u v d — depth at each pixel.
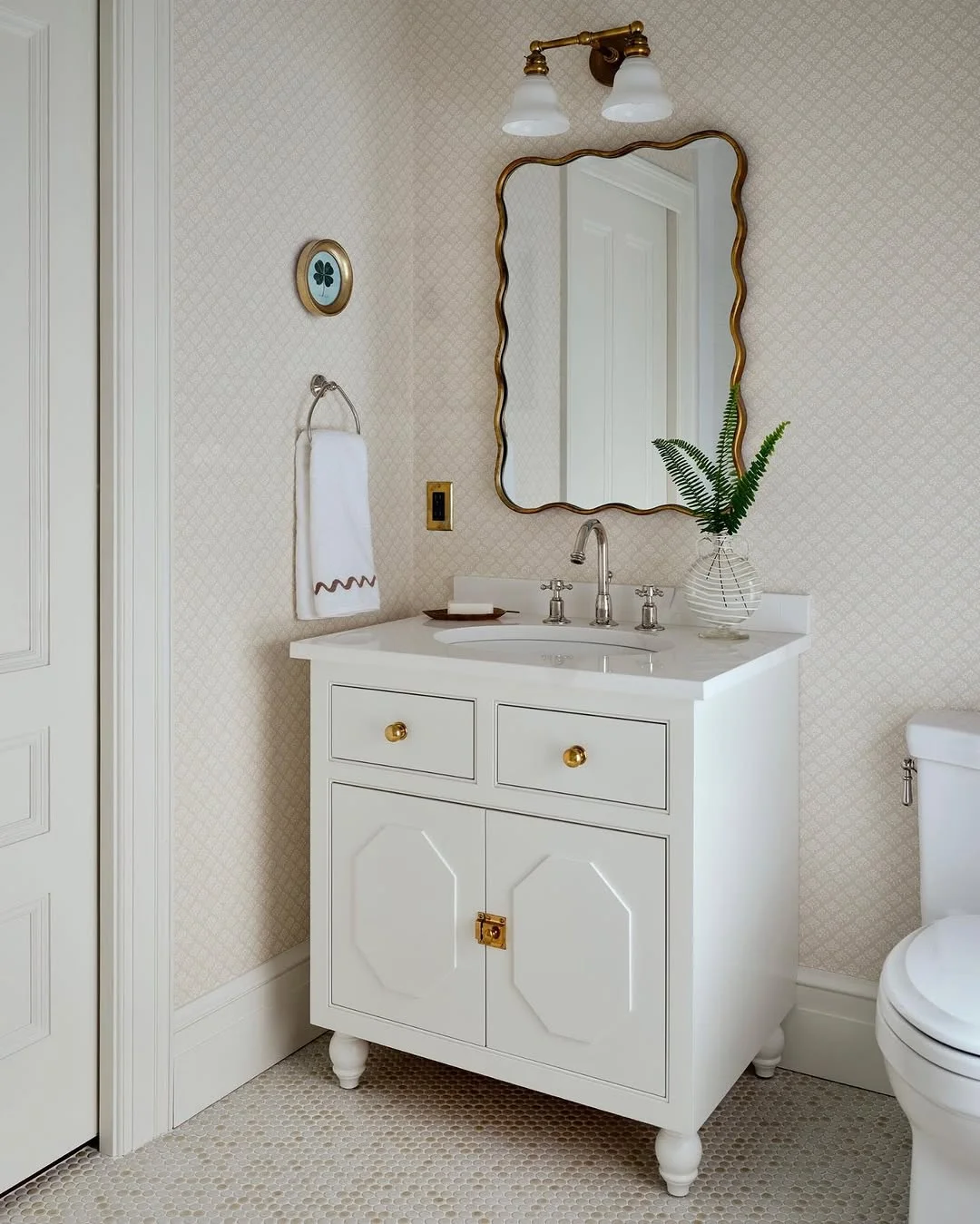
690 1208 1.85
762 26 2.19
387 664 2.05
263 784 2.30
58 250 1.85
